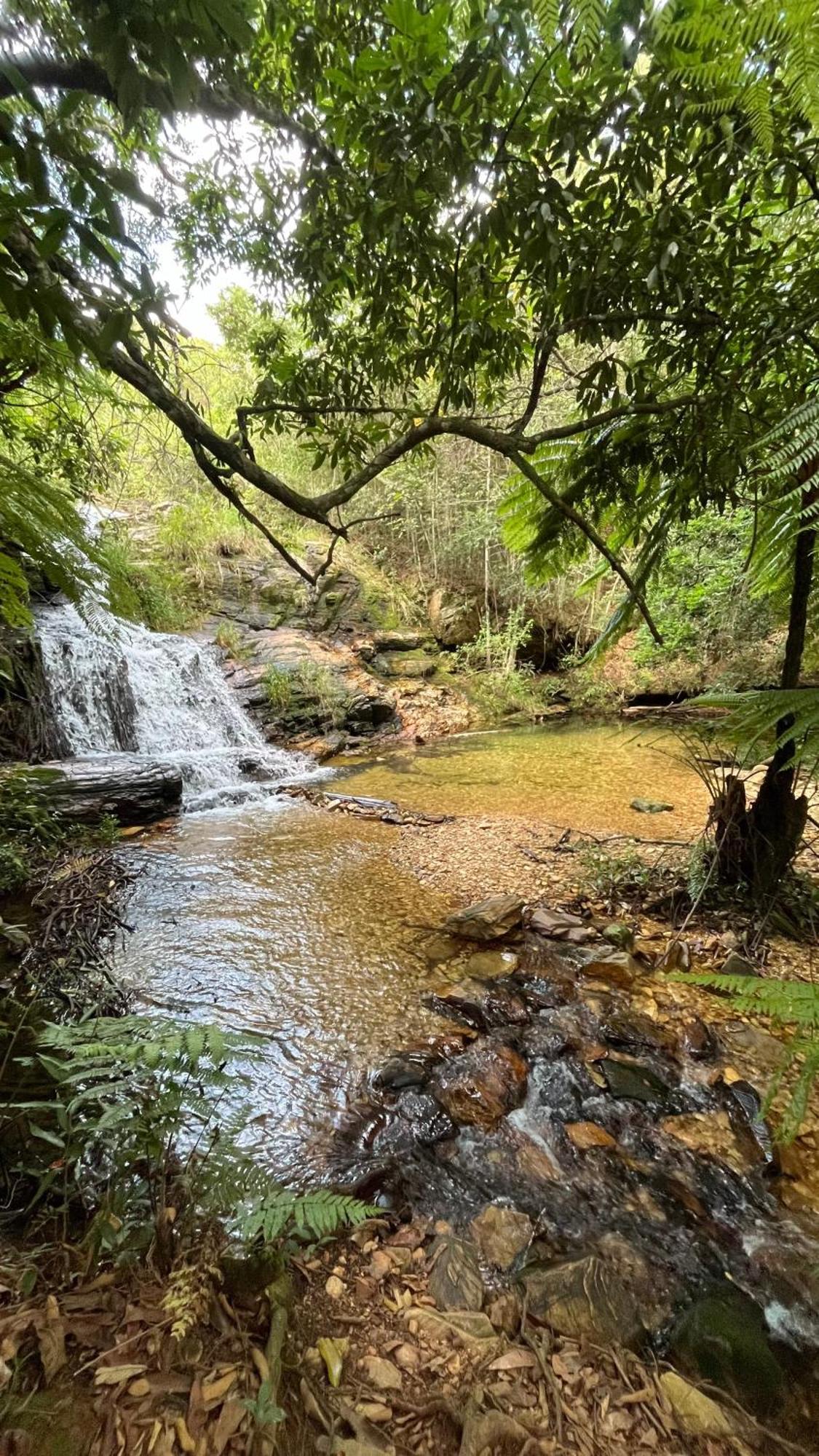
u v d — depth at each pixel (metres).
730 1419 1.22
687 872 3.77
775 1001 1.02
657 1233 1.71
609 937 3.32
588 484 2.94
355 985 2.95
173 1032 1.49
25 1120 1.71
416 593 12.98
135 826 5.60
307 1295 1.38
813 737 1.46
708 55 1.19
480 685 11.74
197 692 8.64
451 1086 2.27
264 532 1.74
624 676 11.97
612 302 2.02
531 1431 1.14
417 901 3.97
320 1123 2.07
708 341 2.26
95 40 0.76
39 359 1.28
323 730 9.45
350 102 1.67
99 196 0.83
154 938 3.44
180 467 8.65
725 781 3.47
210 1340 1.17
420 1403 1.17
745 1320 1.45
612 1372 1.30
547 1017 2.71
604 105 1.42
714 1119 2.16
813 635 3.15
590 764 8.13
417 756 8.84
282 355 2.69
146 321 1.06
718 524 8.80
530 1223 1.72
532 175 1.58
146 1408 1.02
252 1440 1.01
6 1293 1.19
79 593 0.92
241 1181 1.36
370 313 2.38
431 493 11.62
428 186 1.59
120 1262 1.29
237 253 2.30
